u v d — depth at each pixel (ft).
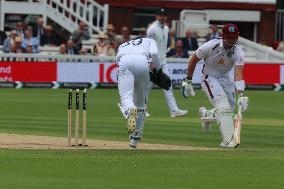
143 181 109.91
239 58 151.23
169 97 217.36
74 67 317.42
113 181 109.40
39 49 340.18
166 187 105.60
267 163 126.11
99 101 259.80
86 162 124.16
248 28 422.82
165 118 212.43
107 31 346.33
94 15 392.27
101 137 164.45
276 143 159.02
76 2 383.86
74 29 381.40
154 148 145.07
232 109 159.22
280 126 194.80
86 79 318.86
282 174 116.78
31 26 366.22
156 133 174.40
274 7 416.46
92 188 103.86
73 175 113.50
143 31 342.03
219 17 412.98
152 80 144.25
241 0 414.41
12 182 107.55
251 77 327.06
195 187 105.91
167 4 407.64
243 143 158.10
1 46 341.00
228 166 122.93
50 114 215.51
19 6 377.71
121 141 156.66
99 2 402.72
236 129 149.07
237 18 415.03
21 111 222.69
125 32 334.44
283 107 253.24
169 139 163.02
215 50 151.12
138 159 128.06
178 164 124.06
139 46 142.92
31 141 152.15
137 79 142.10
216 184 108.37
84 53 333.01
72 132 172.14
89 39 351.46
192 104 259.39
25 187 104.01
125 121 199.82
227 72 154.61
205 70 154.10
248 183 109.40
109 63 320.50
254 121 206.80
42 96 276.82
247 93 311.06
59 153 132.67
